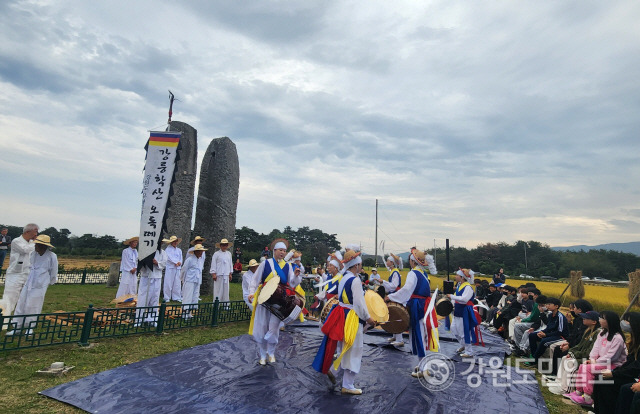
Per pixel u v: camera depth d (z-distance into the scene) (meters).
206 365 5.64
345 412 4.23
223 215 14.82
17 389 4.50
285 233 54.12
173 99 9.37
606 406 4.95
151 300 8.76
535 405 4.89
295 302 5.95
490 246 50.03
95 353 6.12
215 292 11.23
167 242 11.88
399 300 6.07
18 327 6.98
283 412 4.11
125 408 4.02
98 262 31.22
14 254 7.25
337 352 5.93
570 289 15.70
